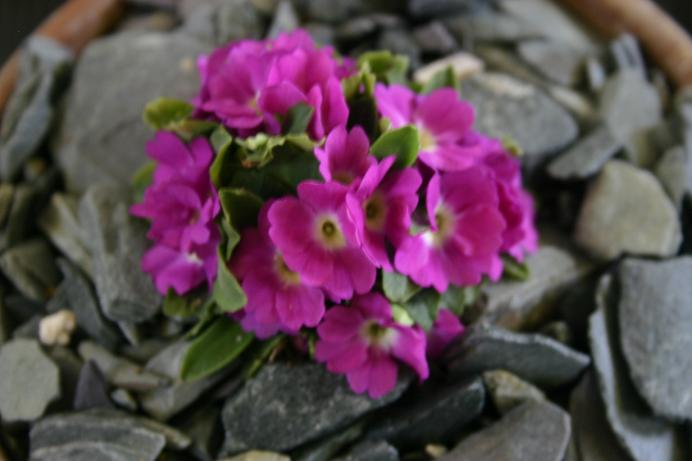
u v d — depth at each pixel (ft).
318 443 0.98
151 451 0.97
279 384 0.98
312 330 0.97
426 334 0.99
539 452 0.96
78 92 1.18
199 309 1.01
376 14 1.25
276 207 0.90
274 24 1.21
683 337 1.01
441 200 0.96
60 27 1.23
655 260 1.06
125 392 1.01
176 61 1.19
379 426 0.99
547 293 1.07
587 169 1.10
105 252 1.04
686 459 1.00
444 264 0.96
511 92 1.16
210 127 0.97
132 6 1.28
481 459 0.96
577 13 1.25
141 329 1.05
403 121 0.97
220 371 1.01
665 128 1.15
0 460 0.99
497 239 0.96
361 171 0.91
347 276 0.91
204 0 1.26
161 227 0.98
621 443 0.98
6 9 1.35
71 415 0.99
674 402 0.98
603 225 1.08
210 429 1.01
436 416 0.98
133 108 1.16
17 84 1.19
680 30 1.19
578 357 1.00
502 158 1.00
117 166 1.14
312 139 0.92
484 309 1.03
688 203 1.10
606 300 1.04
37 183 1.14
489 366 1.00
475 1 1.24
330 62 0.94
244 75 0.97
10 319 1.10
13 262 1.09
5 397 1.02
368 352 0.97
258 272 0.94
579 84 1.20
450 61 1.19
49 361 1.03
